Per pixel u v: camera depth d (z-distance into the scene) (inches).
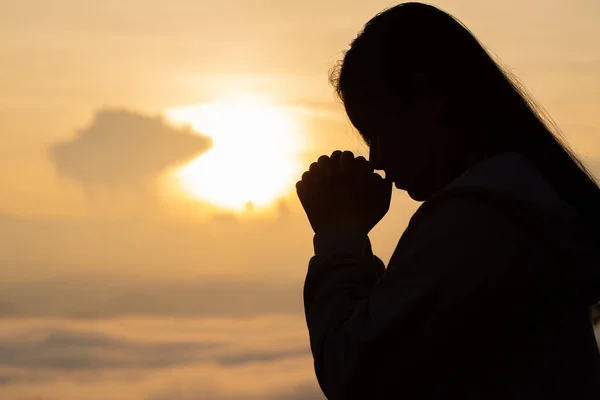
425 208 61.4
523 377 57.2
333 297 64.4
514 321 57.7
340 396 59.4
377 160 69.0
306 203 73.5
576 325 59.0
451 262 58.2
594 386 58.4
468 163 65.8
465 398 57.6
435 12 67.5
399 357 57.9
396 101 66.5
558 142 67.2
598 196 65.7
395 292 59.1
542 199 59.2
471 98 65.5
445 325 57.4
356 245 69.8
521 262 57.8
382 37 67.1
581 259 58.8
